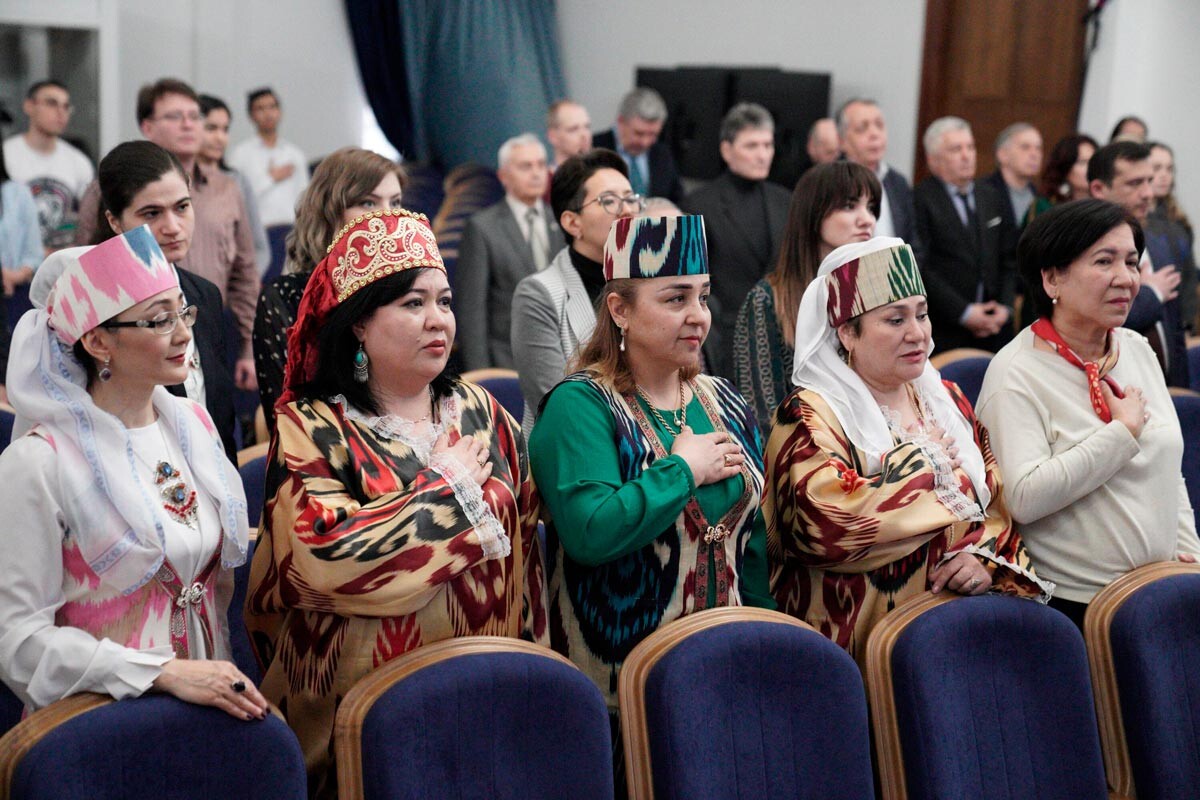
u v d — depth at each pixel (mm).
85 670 1867
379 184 2918
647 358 2352
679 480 2209
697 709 2160
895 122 8773
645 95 6805
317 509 2006
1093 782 2523
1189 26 7934
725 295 5176
